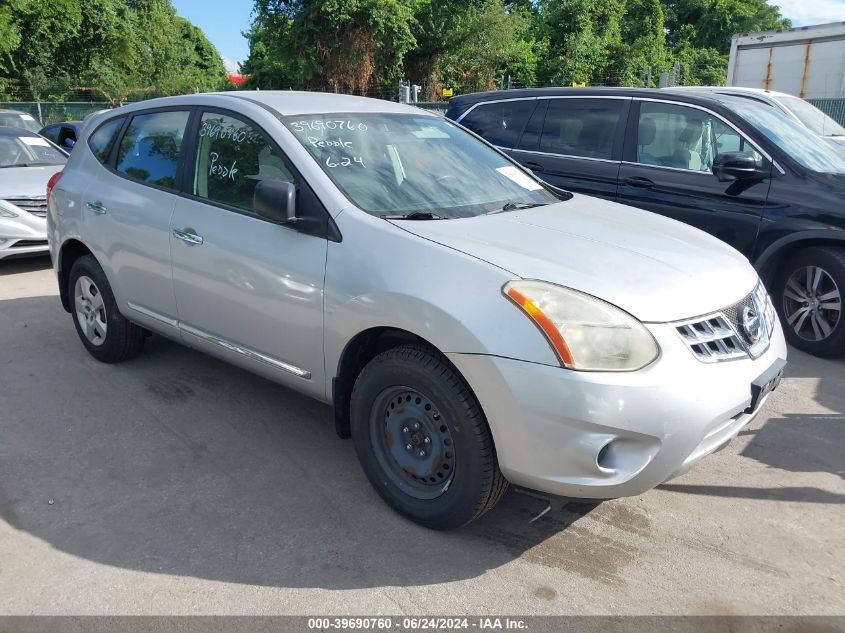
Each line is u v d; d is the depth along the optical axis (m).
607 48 35.88
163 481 3.40
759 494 3.35
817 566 2.83
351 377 3.21
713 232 5.48
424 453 2.96
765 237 5.23
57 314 5.96
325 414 4.14
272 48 29.69
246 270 3.44
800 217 5.05
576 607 2.59
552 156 6.41
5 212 7.20
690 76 45.75
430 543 2.95
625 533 3.04
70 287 4.88
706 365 2.65
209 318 3.74
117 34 38.72
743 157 5.18
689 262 3.02
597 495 2.57
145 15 47.25
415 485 3.03
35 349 5.11
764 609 2.59
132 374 4.66
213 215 3.67
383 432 3.09
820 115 9.32
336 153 3.47
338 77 29.58
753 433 3.97
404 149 3.76
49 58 36.75
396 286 2.84
